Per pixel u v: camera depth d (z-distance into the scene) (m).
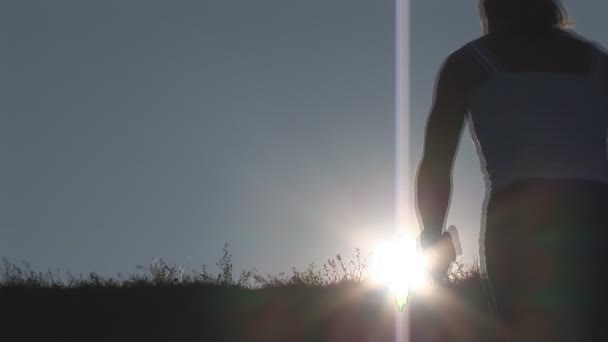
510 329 3.95
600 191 3.97
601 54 4.24
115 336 14.22
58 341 13.99
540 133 4.02
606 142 4.12
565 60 4.18
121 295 17.23
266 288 17.89
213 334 14.27
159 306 16.30
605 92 4.16
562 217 3.91
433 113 4.32
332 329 14.14
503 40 4.25
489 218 4.07
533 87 4.10
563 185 3.95
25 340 14.04
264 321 15.00
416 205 4.32
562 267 3.87
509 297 3.95
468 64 4.25
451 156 4.30
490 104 4.14
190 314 15.70
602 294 3.86
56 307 16.30
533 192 3.95
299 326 14.46
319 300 16.03
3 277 18.78
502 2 4.35
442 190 4.28
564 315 3.83
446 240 4.26
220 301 16.61
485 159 4.18
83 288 18.11
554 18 4.34
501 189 4.04
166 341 13.88
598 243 3.89
